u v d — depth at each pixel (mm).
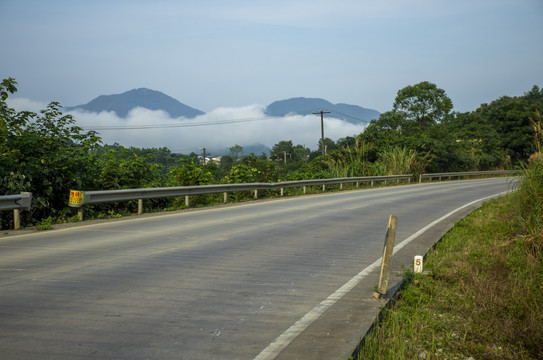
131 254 7316
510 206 12734
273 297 5133
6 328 3977
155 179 17172
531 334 4168
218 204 16891
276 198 20125
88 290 5219
